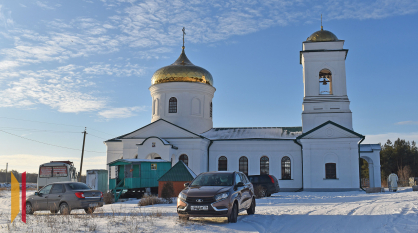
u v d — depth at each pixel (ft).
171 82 134.51
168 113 134.41
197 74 135.95
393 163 234.17
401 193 93.86
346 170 113.60
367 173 228.02
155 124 125.29
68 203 58.95
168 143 118.73
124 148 126.21
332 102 122.11
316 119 122.11
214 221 46.73
